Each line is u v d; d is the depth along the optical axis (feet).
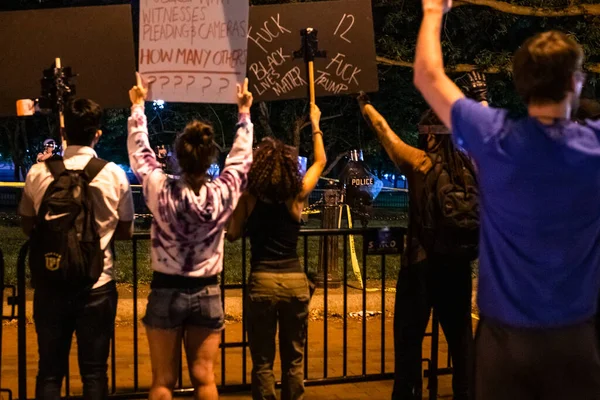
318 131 14.87
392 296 27.53
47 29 16.30
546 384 8.14
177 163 12.77
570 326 8.00
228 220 13.99
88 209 12.87
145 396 17.38
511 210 7.91
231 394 18.43
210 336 13.17
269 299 13.78
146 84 15.17
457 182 14.34
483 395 8.43
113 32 16.28
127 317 25.79
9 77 16.30
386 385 19.48
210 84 14.97
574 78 7.79
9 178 146.72
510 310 8.09
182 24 14.93
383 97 62.34
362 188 30.30
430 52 8.34
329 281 29.35
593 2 37.06
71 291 12.99
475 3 36.19
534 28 50.55
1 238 48.52
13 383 19.31
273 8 16.44
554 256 7.89
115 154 96.53
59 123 14.25
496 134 7.86
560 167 7.62
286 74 16.46
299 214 13.98
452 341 15.47
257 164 13.53
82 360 13.35
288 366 14.21
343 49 16.47
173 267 12.73
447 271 14.94
